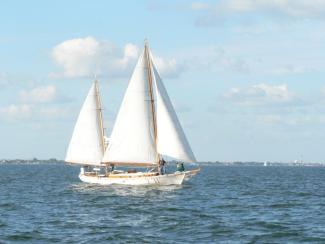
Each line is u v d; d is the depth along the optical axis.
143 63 91.19
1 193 89.44
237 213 60.59
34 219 55.41
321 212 62.22
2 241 43.22
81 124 104.31
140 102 91.44
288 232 47.34
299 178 165.50
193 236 45.38
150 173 91.94
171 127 88.56
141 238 44.28
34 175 175.75
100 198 77.50
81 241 43.12
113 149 93.75
